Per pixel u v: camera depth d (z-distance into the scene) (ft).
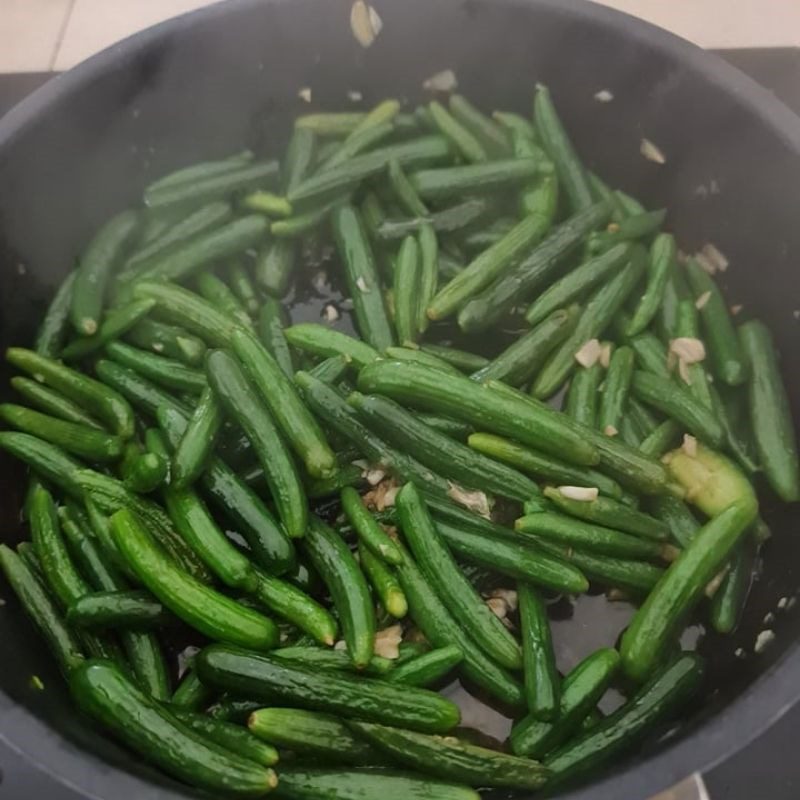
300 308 1.41
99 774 0.81
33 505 1.17
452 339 1.34
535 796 0.86
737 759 1.04
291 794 0.93
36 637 1.09
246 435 1.13
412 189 1.40
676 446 1.25
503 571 1.09
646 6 1.65
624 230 1.39
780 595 1.14
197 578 1.08
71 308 1.30
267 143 1.53
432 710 0.98
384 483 1.17
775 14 1.64
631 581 1.12
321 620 1.03
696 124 1.33
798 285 1.27
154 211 1.40
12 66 1.62
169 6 1.70
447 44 1.42
